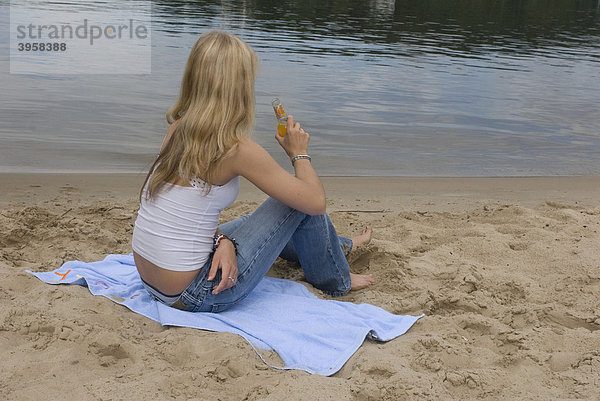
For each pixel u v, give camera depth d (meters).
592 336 2.92
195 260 2.79
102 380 2.31
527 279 3.66
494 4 34.06
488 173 6.81
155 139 7.25
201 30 16.61
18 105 8.28
